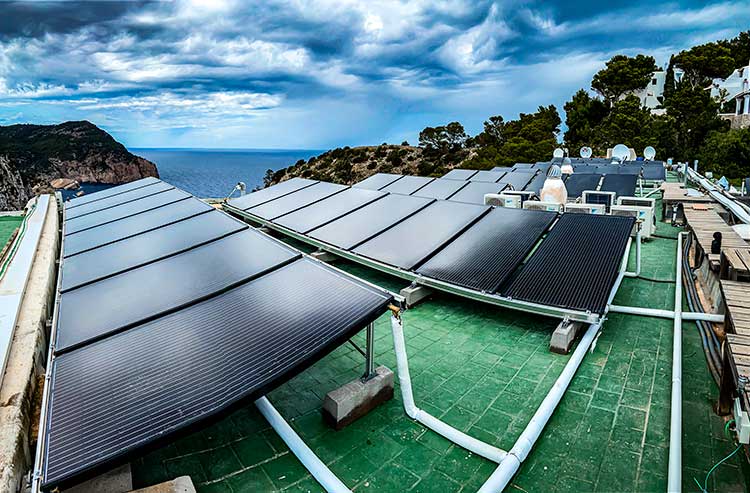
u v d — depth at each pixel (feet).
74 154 427.74
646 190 63.67
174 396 9.93
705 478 11.21
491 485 10.37
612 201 38.60
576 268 19.45
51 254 32.04
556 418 13.56
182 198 37.76
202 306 14.19
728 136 132.36
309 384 15.67
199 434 13.11
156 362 11.27
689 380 15.78
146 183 52.01
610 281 18.24
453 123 260.62
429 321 20.62
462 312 21.49
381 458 11.98
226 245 21.27
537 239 22.18
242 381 10.18
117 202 42.34
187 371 10.77
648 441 12.49
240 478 11.39
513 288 18.89
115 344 12.40
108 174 439.22
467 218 26.40
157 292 15.93
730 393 13.39
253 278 16.11
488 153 170.09
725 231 26.35
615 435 12.77
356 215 30.99
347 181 253.24
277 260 17.54
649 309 21.12
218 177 630.74
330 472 11.11
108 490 10.12
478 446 11.89
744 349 12.24
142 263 19.95
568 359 16.88
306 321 12.28
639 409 13.91
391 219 28.71
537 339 18.56
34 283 25.03
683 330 19.58
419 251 23.47
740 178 122.01
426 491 10.82
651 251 32.96
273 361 10.73
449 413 13.85
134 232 27.50
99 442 8.73
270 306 13.56
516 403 14.24
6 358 16.05
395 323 12.64
